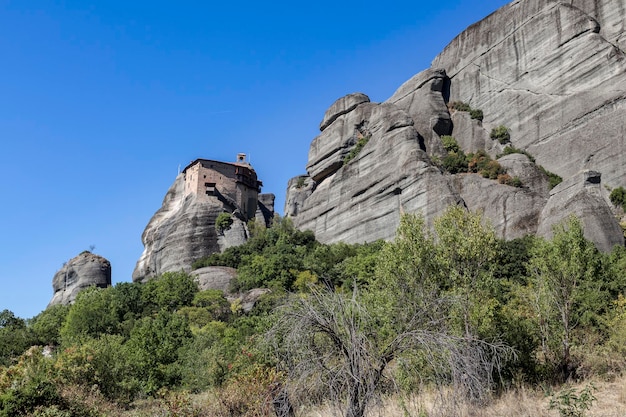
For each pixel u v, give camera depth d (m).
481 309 20.95
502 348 17.02
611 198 57.50
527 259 48.41
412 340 13.23
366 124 87.44
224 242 90.19
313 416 13.54
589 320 24.70
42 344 55.56
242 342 31.44
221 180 98.75
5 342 53.06
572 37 71.81
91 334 54.44
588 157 62.84
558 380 20.50
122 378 29.06
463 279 22.31
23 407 17.89
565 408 14.28
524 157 68.12
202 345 35.69
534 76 75.06
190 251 88.94
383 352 13.45
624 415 14.23
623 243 50.84
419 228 23.55
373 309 18.17
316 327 13.02
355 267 61.25
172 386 30.59
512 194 62.53
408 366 13.57
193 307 62.56
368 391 12.45
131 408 26.80
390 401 14.39
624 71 64.94
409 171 70.06
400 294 20.47
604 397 16.56
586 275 23.19
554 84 71.88
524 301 25.36
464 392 13.49
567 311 22.78
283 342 13.66
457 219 23.75
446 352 13.26
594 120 64.31
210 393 22.88
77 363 26.84
